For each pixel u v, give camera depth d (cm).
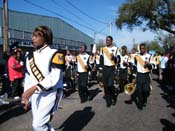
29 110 875
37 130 441
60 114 845
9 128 691
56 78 429
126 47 1399
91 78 1820
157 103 1045
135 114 859
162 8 4016
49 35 446
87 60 1084
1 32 2406
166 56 1738
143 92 960
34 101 446
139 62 934
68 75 1422
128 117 819
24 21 3105
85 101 1080
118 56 988
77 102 1056
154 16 4031
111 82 972
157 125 735
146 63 926
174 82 1106
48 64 436
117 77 1355
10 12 2905
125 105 1000
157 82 1841
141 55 938
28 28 3164
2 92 897
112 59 974
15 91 1095
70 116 821
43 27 445
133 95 1105
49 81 423
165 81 1592
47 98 442
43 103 441
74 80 1444
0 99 881
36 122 438
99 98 1156
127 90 1082
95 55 1587
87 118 800
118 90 1312
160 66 1773
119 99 1126
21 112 851
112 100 998
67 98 1152
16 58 1098
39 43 442
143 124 744
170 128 706
